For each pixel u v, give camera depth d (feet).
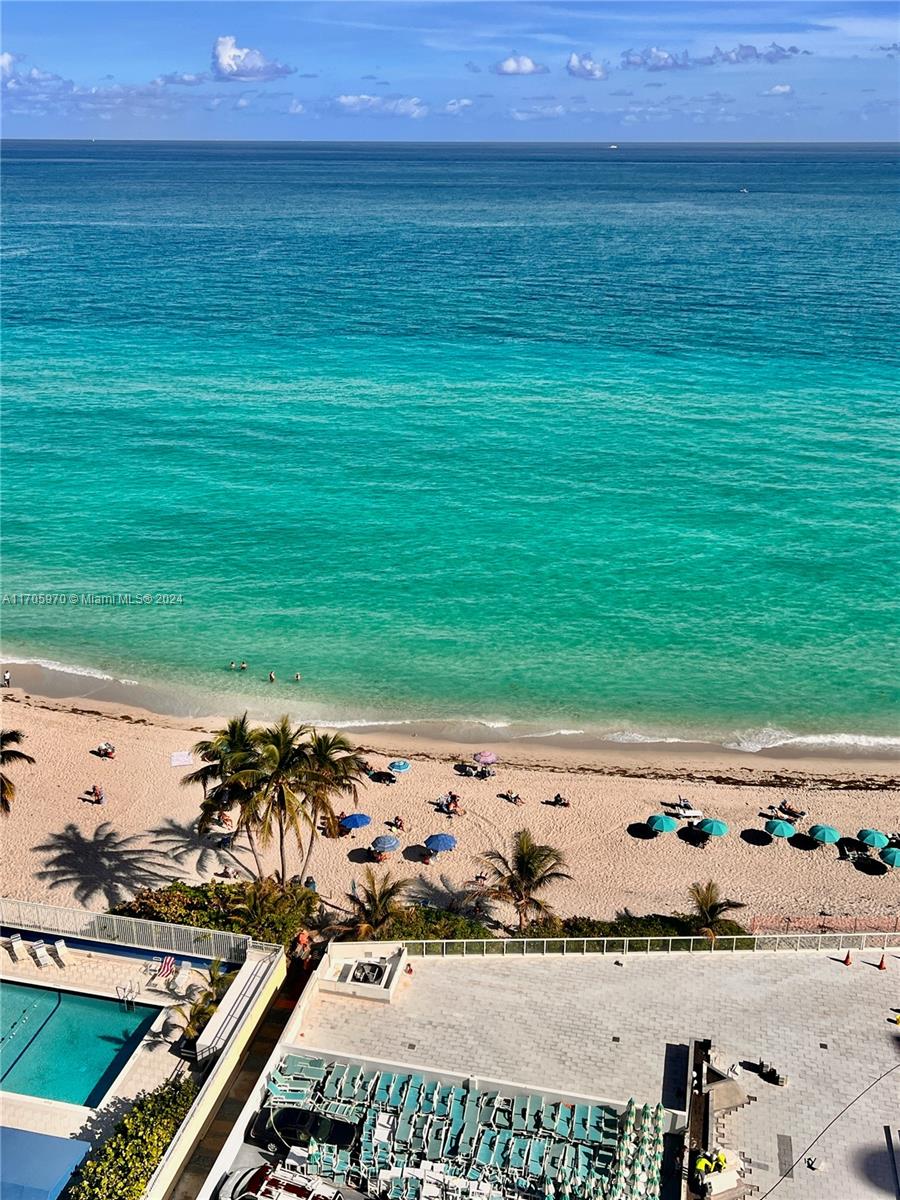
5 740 135.64
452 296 535.19
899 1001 103.09
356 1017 99.81
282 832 124.98
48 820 152.35
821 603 224.12
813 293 538.47
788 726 183.52
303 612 220.43
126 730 179.01
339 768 124.06
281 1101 88.63
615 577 234.38
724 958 109.29
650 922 126.93
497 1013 100.63
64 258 643.04
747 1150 85.92
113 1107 90.07
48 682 194.80
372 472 292.20
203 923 114.11
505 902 134.00
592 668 200.34
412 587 230.68
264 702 188.65
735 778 168.35
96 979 105.19
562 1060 94.43
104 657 203.72
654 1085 91.66
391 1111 87.51
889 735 181.47
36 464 294.05
